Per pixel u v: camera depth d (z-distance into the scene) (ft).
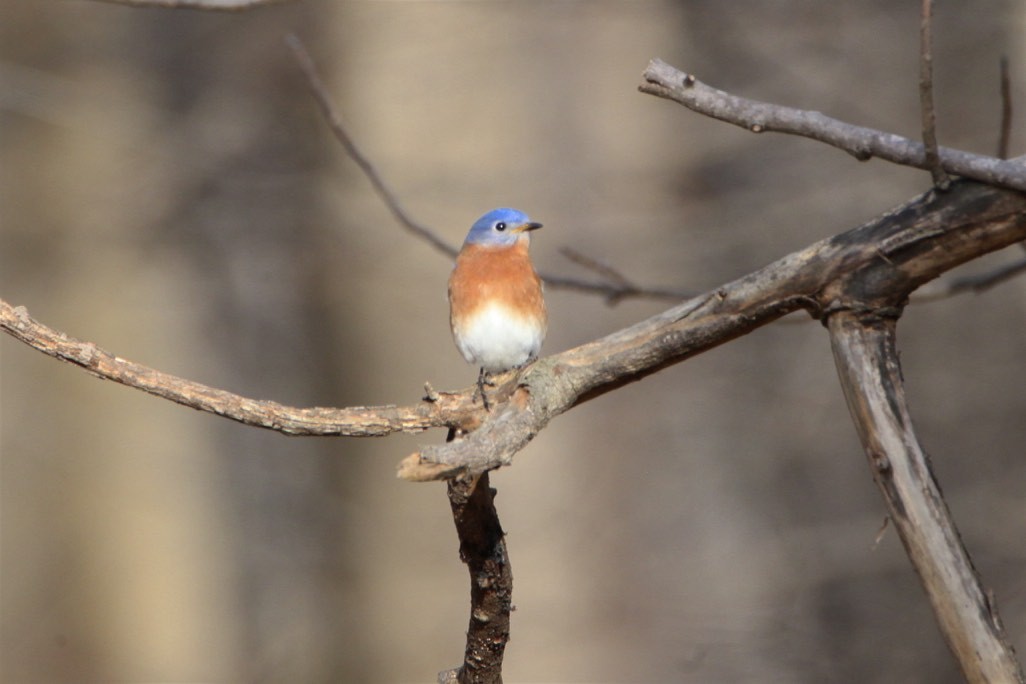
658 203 48.26
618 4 47.67
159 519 50.75
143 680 50.19
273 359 49.88
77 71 50.34
